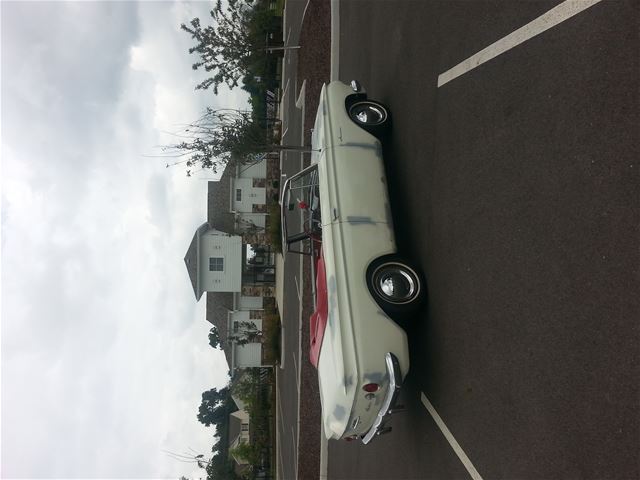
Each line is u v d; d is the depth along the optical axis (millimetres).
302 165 13781
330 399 5266
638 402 3000
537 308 3816
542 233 3818
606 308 3254
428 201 5480
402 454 5992
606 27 3371
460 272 4797
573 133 3584
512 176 4180
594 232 3377
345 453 8484
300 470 11992
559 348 3588
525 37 4105
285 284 18141
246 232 27391
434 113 5492
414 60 6113
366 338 4891
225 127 8805
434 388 5172
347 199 5512
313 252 6664
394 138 6449
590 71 3475
